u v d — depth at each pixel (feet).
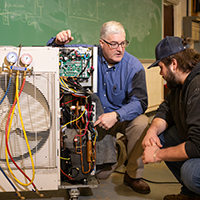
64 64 5.02
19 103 4.43
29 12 7.88
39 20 8.16
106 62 6.22
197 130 4.26
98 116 5.56
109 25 5.80
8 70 4.33
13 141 4.50
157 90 15.12
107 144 5.75
